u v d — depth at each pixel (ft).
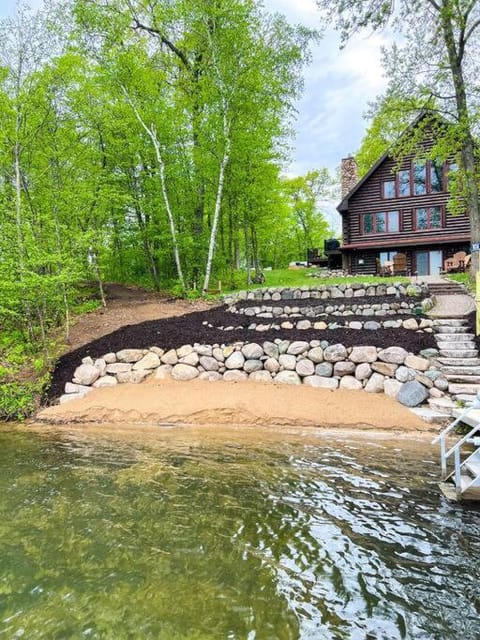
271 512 13.79
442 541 12.05
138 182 54.44
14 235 32.45
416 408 24.44
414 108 45.37
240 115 50.01
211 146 50.39
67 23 43.39
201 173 52.95
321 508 14.05
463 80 43.21
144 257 61.46
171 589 10.00
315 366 28.86
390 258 78.54
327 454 19.21
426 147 73.05
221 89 46.98
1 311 31.24
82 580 10.34
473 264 45.37
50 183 38.93
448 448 19.65
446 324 31.68
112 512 13.89
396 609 9.34
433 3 40.86
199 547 11.78
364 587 10.09
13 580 10.35
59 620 9.00
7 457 19.66
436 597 9.73
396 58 43.57
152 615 9.14
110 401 27.55
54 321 38.70
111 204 46.88
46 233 36.91
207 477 16.76
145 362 30.94
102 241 43.96
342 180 87.30
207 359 30.60
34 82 35.35
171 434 22.97
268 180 56.90
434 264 75.25
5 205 35.40
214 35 46.62
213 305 44.32
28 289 32.09
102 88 46.09
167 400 27.14
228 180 54.70
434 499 14.62
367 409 24.38
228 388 28.17
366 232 80.74
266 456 19.11
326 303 40.32
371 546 11.82
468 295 41.32
